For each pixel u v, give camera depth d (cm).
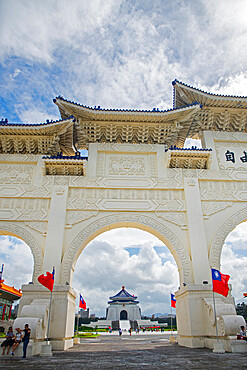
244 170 1497
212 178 1455
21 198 1373
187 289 1165
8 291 2847
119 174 1462
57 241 1261
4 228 1298
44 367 670
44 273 1196
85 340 1967
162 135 1566
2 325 2758
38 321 974
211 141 1569
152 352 1000
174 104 1761
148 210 1361
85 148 1775
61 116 1597
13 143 1499
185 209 1371
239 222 1366
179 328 1293
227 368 641
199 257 1257
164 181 1436
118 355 922
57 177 1428
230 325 993
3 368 655
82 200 1374
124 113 1471
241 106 1552
